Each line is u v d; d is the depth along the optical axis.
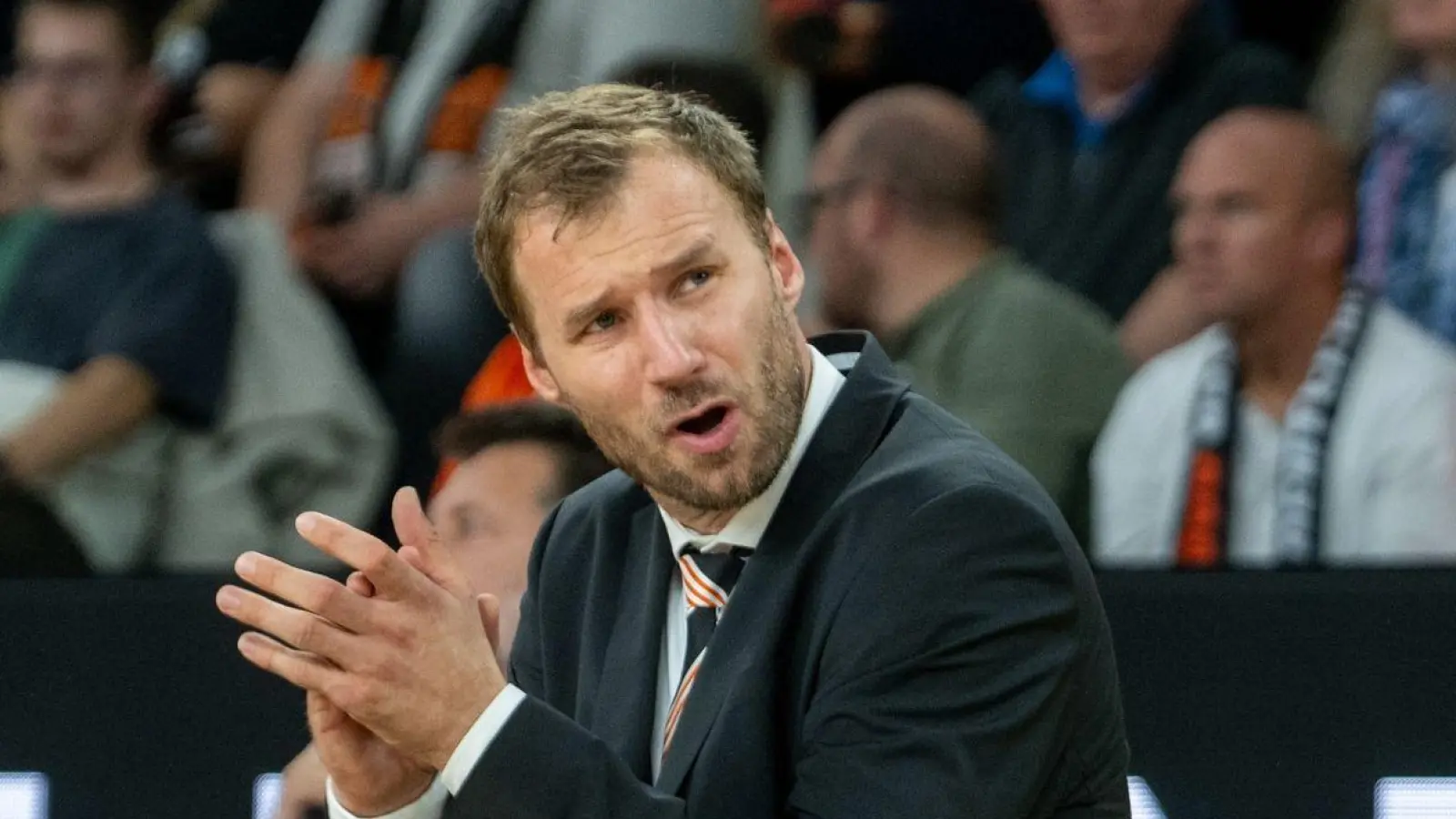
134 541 13.54
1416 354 12.23
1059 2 13.32
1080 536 12.50
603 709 5.80
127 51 14.30
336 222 14.27
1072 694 5.44
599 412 5.43
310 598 4.94
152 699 12.12
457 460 10.81
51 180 14.18
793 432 5.43
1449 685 11.30
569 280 5.31
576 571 6.29
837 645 5.30
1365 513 12.05
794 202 13.41
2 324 13.80
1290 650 11.48
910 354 12.82
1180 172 12.90
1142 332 12.76
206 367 13.81
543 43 14.33
